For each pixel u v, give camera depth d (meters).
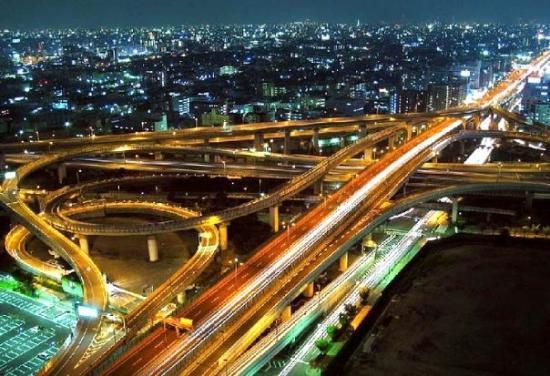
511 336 147.62
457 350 142.12
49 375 156.00
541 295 165.00
